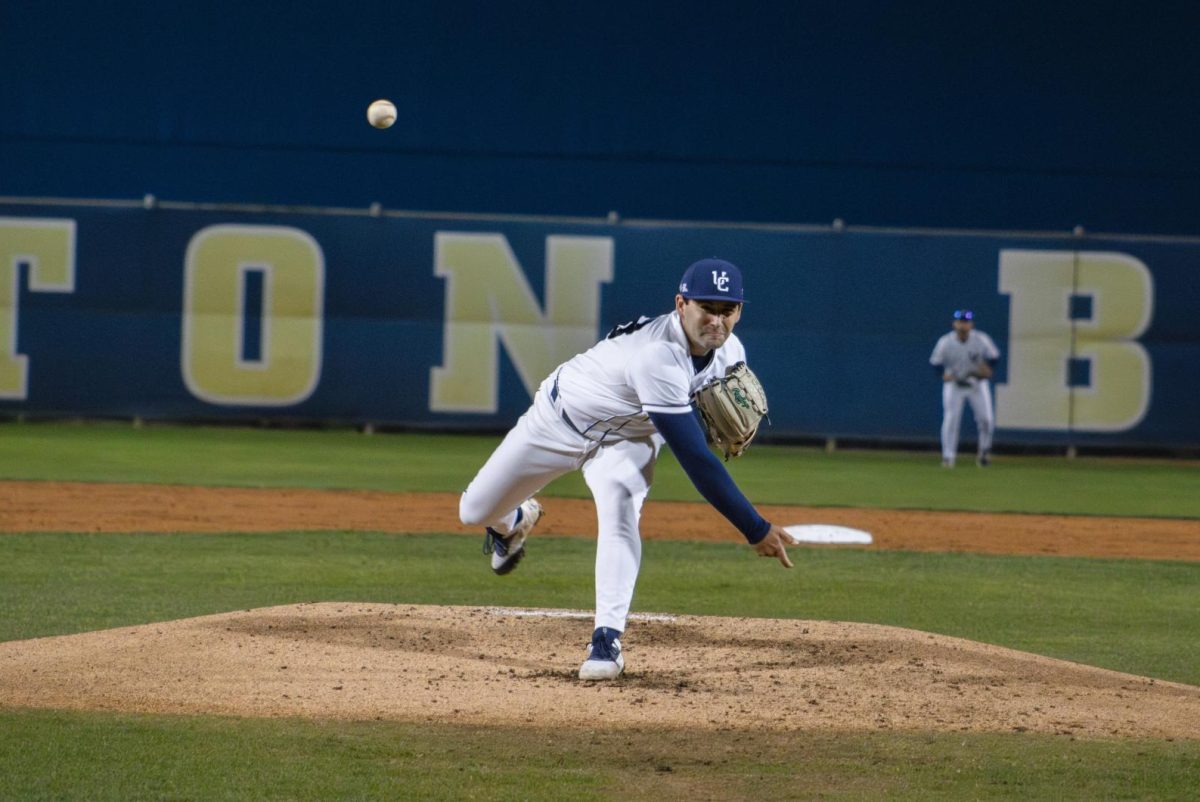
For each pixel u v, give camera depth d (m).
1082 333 75.81
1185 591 36.66
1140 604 34.47
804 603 33.62
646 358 21.02
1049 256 75.62
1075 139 93.38
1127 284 75.69
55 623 28.69
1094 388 75.88
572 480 60.62
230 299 76.25
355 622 26.08
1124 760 18.12
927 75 93.19
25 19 92.00
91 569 35.84
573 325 76.88
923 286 75.75
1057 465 73.94
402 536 43.12
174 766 17.19
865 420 76.06
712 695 21.23
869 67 93.25
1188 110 93.31
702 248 76.31
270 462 63.69
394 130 93.12
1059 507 56.50
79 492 51.00
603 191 93.62
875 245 75.88
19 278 75.75
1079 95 93.31
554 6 92.94
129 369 76.12
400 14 92.88
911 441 76.06
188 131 92.69
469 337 76.88
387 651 23.86
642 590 34.88
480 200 93.44
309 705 20.23
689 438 21.02
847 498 56.97
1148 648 28.66
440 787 16.47
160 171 92.69
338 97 92.88
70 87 92.25
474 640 25.17
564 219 76.44
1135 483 66.38
